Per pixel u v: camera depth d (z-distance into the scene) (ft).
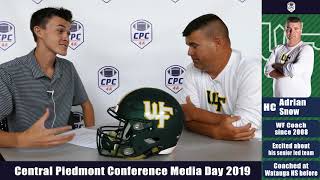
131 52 6.98
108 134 3.82
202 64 5.32
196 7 6.82
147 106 3.65
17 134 4.04
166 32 6.92
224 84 5.35
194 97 5.58
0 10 6.68
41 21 5.16
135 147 3.65
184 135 4.67
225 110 5.43
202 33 5.13
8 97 4.78
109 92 7.06
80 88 5.83
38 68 5.10
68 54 6.91
